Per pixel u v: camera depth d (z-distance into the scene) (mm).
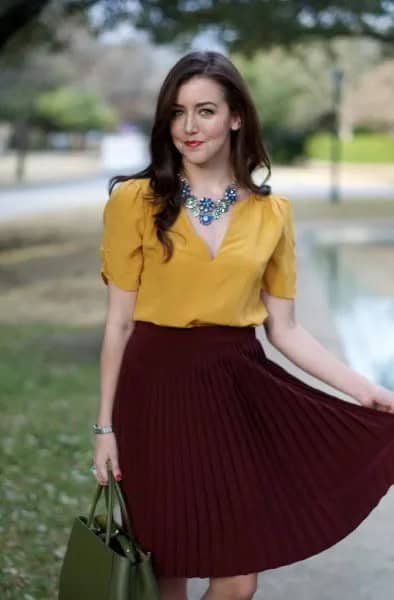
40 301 17750
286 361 9133
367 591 4539
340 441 3371
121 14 21422
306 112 64188
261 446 3295
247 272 3248
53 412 9133
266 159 3404
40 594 4758
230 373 3275
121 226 3295
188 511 3260
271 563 3252
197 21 20609
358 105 65500
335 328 11789
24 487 6523
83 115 82875
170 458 3260
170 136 3309
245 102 3312
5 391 10102
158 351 3268
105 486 3385
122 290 3350
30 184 52188
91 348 13180
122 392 3344
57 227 31578
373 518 5406
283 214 3396
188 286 3227
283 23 20328
